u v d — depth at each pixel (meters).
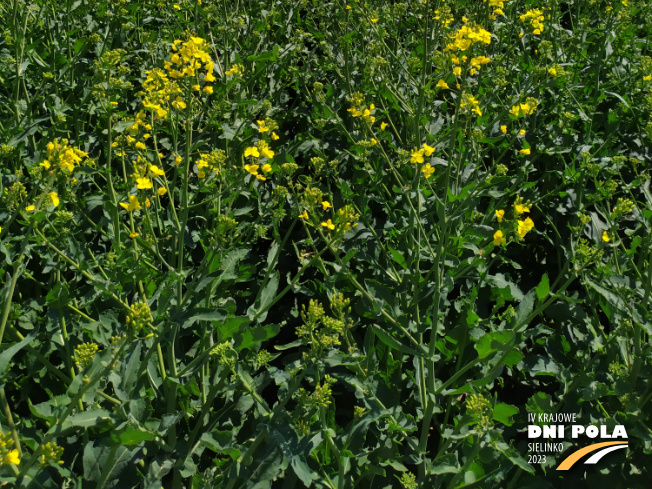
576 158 3.60
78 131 3.68
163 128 3.63
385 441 2.53
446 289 2.49
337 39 4.57
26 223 2.45
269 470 2.28
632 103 4.32
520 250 3.94
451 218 2.61
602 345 2.88
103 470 2.09
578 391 2.80
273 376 2.28
